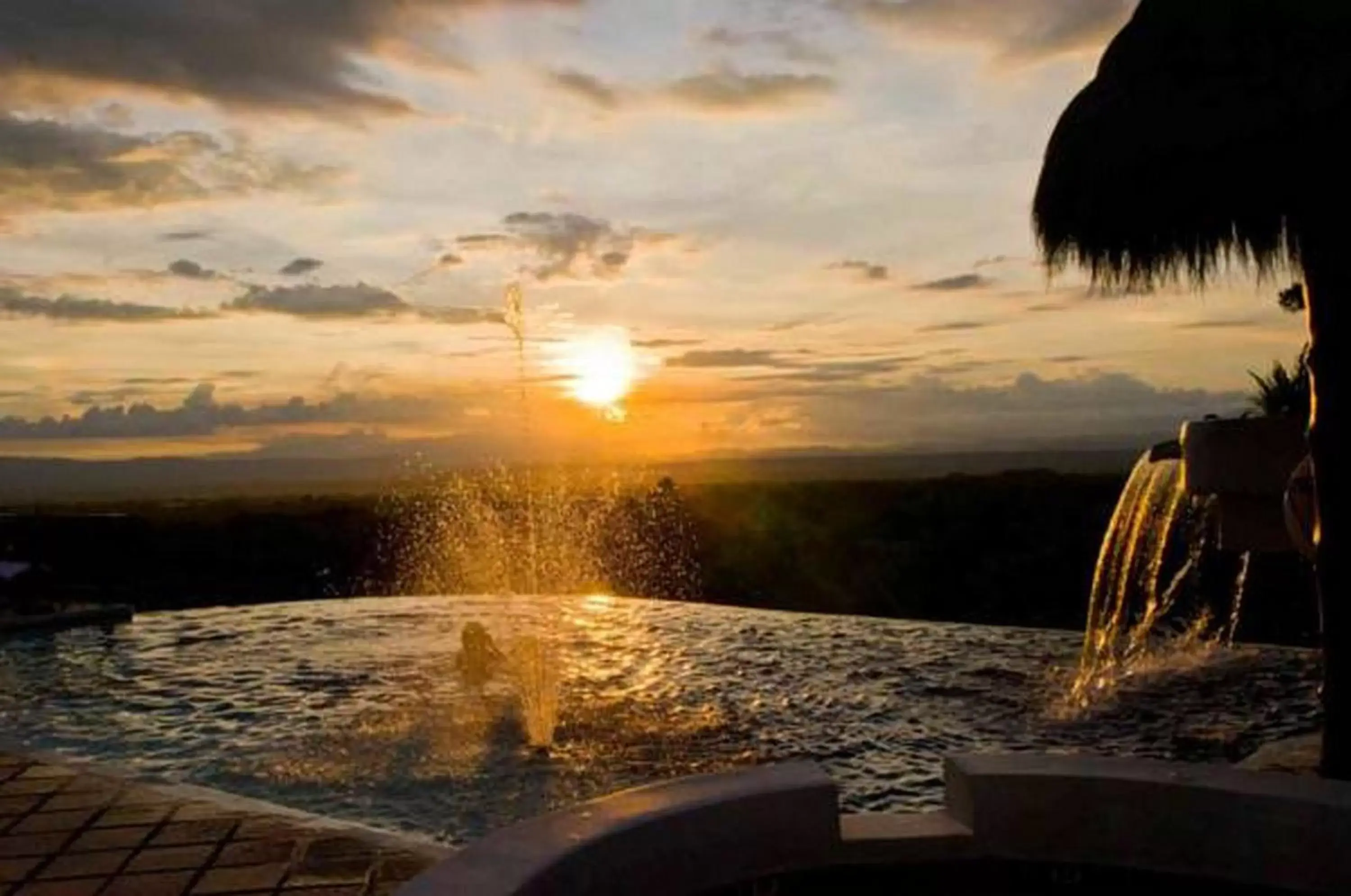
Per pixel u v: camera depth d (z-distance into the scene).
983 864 2.67
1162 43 3.19
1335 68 2.87
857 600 13.75
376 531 17.12
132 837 3.61
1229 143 2.94
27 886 3.20
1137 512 6.62
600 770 5.87
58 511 17.78
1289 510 3.83
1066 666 8.84
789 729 6.83
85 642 11.07
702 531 16.09
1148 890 2.54
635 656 9.65
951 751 6.34
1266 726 6.70
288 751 6.34
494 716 7.19
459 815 5.12
